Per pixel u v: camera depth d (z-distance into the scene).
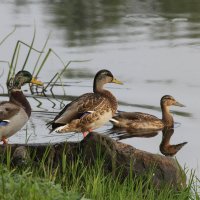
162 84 19.06
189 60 21.25
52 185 8.62
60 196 8.27
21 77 13.73
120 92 18.61
